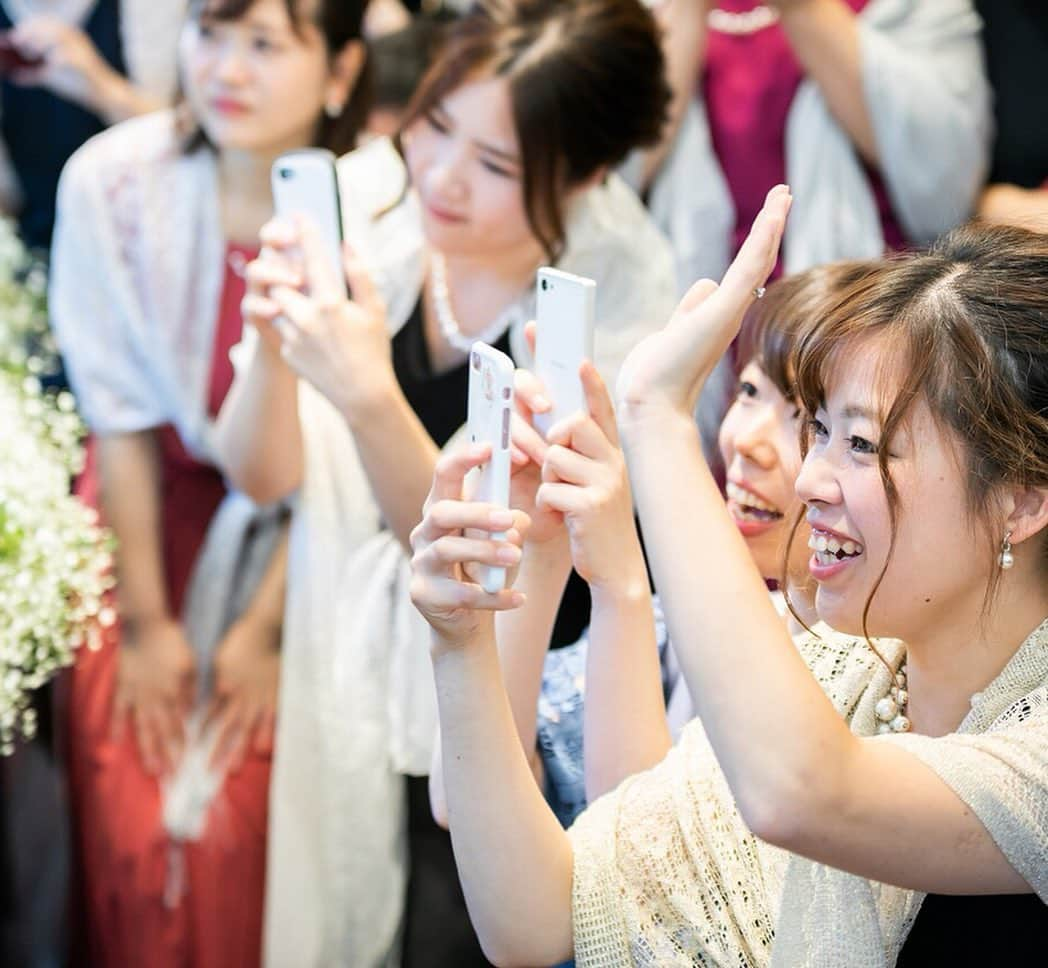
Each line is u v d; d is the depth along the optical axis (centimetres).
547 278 139
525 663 145
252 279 195
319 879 236
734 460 158
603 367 224
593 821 131
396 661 229
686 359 111
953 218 244
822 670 129
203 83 244
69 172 253
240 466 226
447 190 213
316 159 190
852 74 245
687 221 251
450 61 211
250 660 249
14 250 274
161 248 248
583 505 135
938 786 104
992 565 110
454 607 116
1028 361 107
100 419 251
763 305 153
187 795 247
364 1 246
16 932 282
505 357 114
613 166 215
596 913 125
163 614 251
